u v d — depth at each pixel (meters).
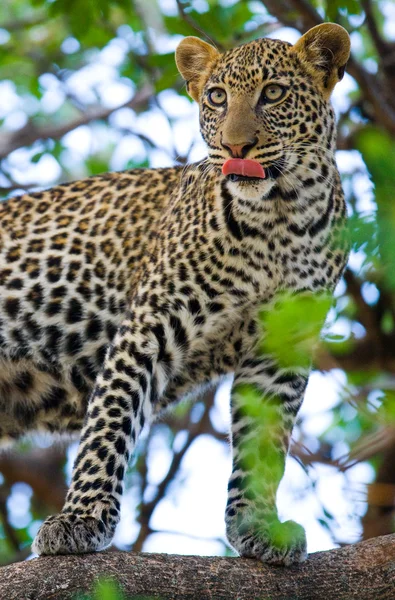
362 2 12.24
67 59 15.66
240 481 9.68
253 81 9.73
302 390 9.88
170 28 13.12
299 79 9.84
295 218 9.66
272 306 9.83
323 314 8.13
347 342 10.20
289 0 11.72
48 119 16.45
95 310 10.55
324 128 9.91
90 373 10.56
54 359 10.58
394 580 8.34
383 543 8.56
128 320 9.84
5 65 15.91
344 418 12.88
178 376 10.21
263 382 9.90
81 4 12.74
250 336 10.01
